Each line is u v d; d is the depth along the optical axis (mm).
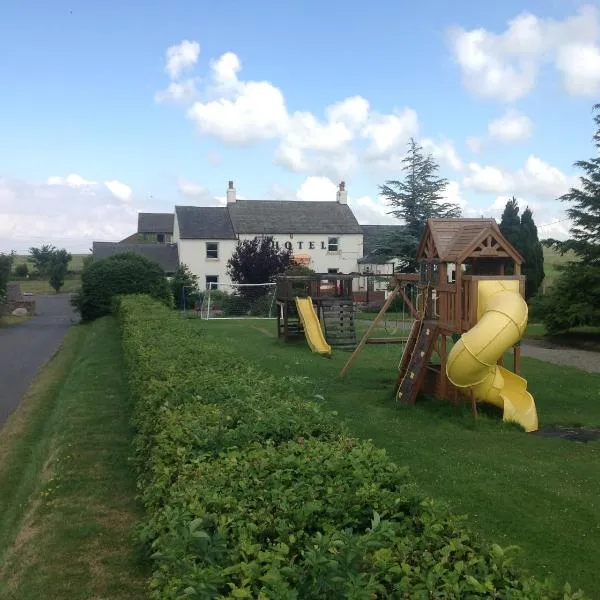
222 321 32500
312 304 23203
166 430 5504
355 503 3754
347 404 12047
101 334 22781
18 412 11836
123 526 6051
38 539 5809
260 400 6434
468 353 10375
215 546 3248
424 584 2818
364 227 52656
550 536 6031
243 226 47031
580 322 23359
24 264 80750
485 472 7852
